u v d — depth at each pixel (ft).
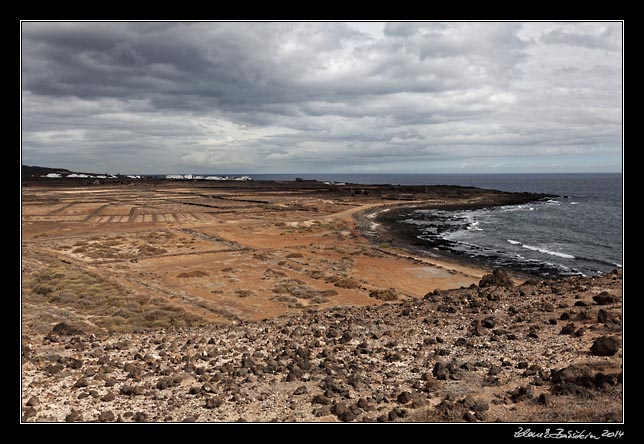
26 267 142.31
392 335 52.75
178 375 40.01
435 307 66.28
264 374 40.88
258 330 60.70
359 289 123.13
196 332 61.72
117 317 83.66
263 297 110.73
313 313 78.28
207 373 41.96
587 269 164.04
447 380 36.94
